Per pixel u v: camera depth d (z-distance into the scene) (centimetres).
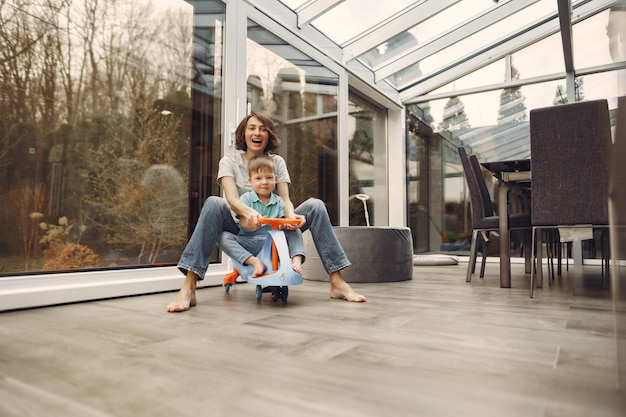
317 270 275
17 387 79
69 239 183
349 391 78
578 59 436
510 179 239
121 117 205
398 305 174
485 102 488
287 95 327
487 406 71
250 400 73
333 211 383
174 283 220
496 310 162
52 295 171
